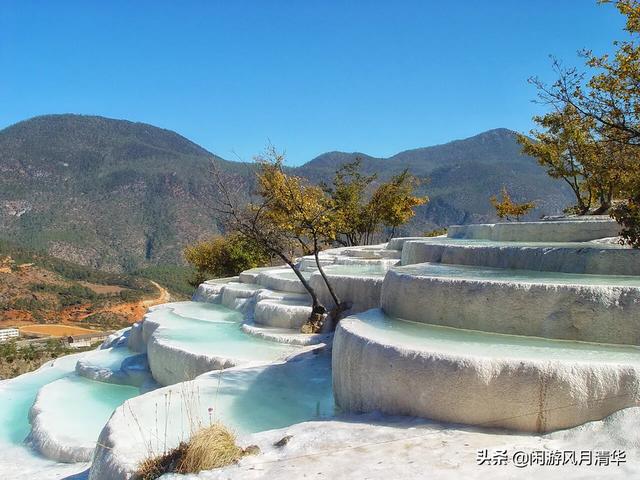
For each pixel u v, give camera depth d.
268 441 7.35
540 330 8.72
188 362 13.34
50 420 12.38
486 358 7.29
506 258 12.10
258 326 15.95
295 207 16.67
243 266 34.03
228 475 6.38
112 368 16.17
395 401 7.91
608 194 20.98
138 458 7.44
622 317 8.23
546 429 6.94
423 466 6.23
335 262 21.23
